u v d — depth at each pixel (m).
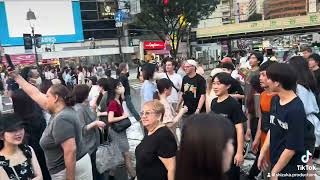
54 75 26.09
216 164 1.57
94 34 60.31
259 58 7.25
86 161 4.39
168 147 3.68
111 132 6.12
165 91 5.96
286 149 3.43
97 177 5.88
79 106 5.55
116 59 49.72
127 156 6.39
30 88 4.71
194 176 1.59
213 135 1.59
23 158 3.73
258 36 65.25
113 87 6.25
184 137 1.64
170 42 44.19
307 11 84.25
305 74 4.50
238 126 4.54
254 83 5.96
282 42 92.00
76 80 24.03
